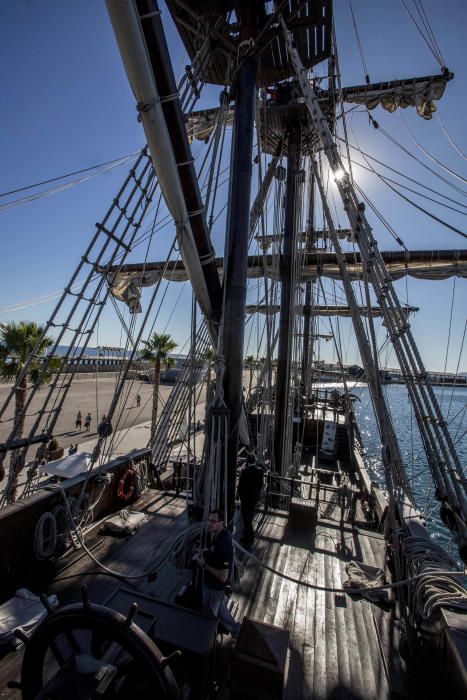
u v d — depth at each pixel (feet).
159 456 27.43
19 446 13.80
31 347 40.16
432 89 31.32
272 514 21.75
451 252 36.58
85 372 159.74
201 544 12.28
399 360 13.73
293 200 29.50
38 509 14.94
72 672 5.56
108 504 20.70
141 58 9.91
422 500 48.29
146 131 11.13
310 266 42.96
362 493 29.17
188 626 8.21
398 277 38.40
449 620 8.25
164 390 146.20
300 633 12.25
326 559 17.12
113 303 17.43
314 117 16.74
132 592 9.12
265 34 16.08
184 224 12.82
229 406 14.21
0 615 11.21
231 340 14.24
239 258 14.39
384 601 13.83
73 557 15.97
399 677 10.55
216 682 9.68
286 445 26.35
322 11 19.58
